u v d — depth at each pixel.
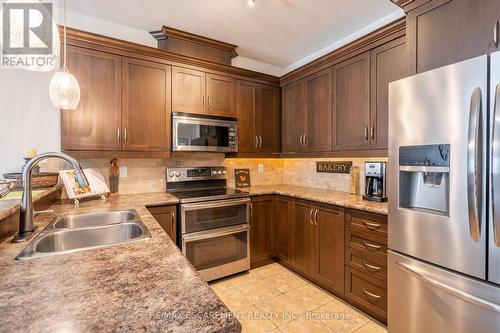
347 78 2.33
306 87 2.80
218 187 3.05
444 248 1.29
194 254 2.31
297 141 2.93
